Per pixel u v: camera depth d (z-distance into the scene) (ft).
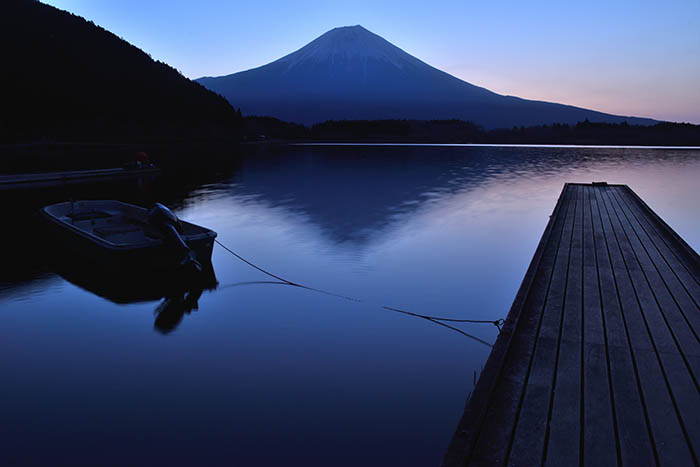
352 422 12.21
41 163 115.34
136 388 14.14
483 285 24.17
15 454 11.03
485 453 7.68
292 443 11.37
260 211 48.08
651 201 54.19
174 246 23.94
